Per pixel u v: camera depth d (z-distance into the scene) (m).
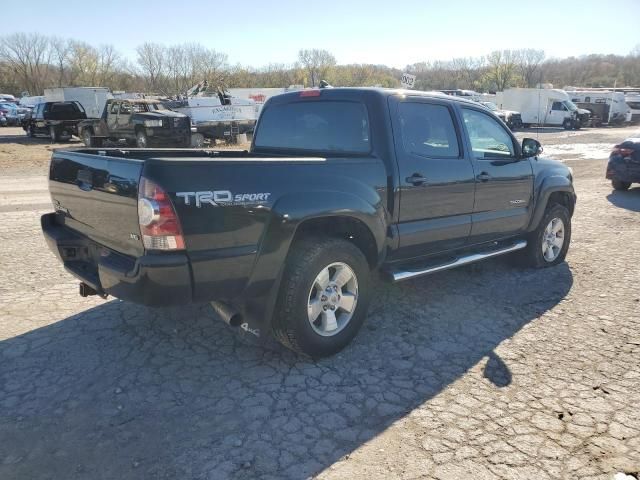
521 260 6.12
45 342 4.02
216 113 20.58
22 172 14.75
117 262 3.30
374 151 4.12
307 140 4.64
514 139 5.52
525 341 4.22
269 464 2.72
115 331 4.23
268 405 3.26
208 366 3.73
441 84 100.50
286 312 3.59
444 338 4.26
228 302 3.54
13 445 2.85
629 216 9.22
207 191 3.11
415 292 5.32
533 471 2.69
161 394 3.36
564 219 6.21
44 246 6.59
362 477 2.64
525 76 92.50
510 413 3.21
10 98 62.84
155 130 18.20
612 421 3.14
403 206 4.23
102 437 2.93
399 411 3.22
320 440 2.93
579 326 4.52
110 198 3.30
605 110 41.53
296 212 3.45
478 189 4.91
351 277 3.92
